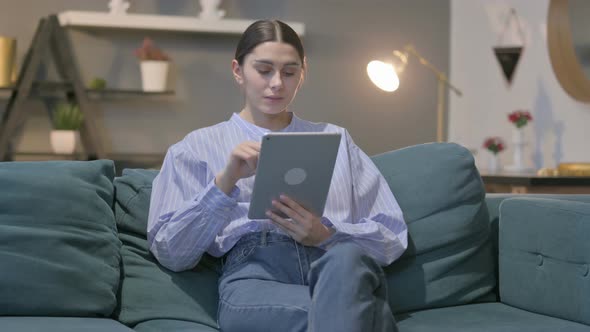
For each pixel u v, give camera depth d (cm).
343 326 131
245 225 170
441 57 518
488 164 465
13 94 429
